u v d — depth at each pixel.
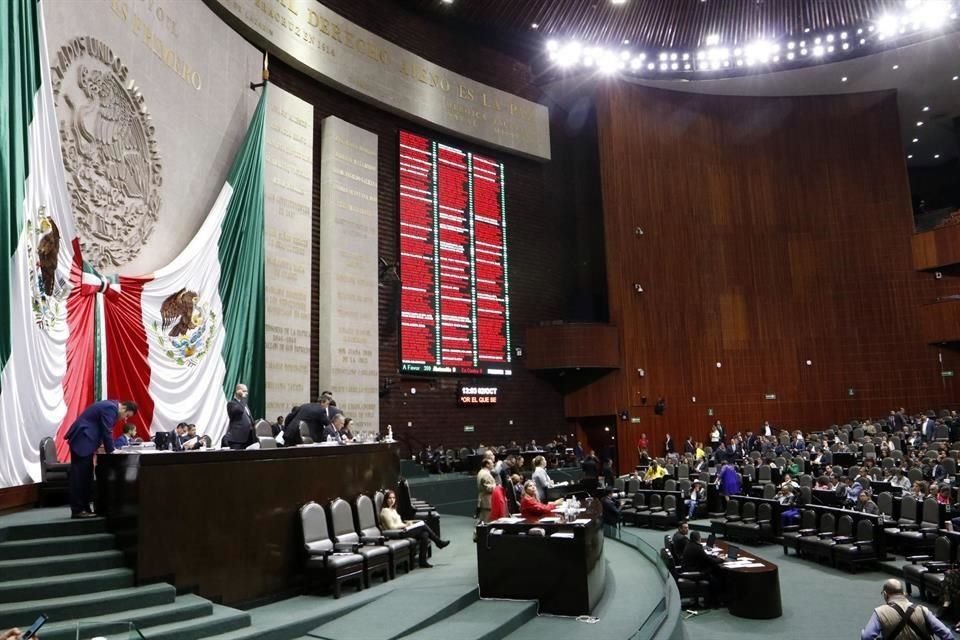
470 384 20.59
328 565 7.20
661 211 24.23
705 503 16.53
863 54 23.19
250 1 15.06
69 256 9.29
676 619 6.56
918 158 31.98
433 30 21.03
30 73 8.48
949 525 10.52
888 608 5.68
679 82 24.72
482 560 7.37
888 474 15.19
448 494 16.41
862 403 24.59
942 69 24.42
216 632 5.69
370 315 17.53
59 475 8.23
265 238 14.82
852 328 25.03
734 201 25.30
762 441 21.77
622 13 21.86
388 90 19.09
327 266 16.64
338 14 17.91
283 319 15.11
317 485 8.15
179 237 12.62
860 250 25.53
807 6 21.89
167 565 6.25
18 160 8.09
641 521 16.27
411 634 5.98
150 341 11.12
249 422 8.43
